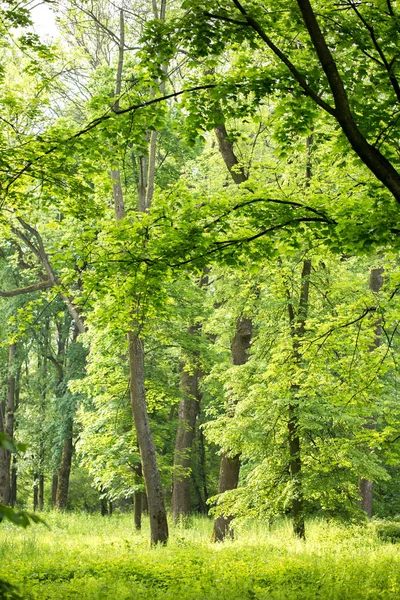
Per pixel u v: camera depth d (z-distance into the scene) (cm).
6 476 3125
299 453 1579
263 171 1414
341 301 1584
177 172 2112
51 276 2392
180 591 893
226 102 861
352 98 848
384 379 1842
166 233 915
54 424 2978
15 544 1496
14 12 895
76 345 2964
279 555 1317
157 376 2058
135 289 1002
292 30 847
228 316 1869
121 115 885
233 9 786
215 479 3538
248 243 954
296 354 1480
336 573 1059
